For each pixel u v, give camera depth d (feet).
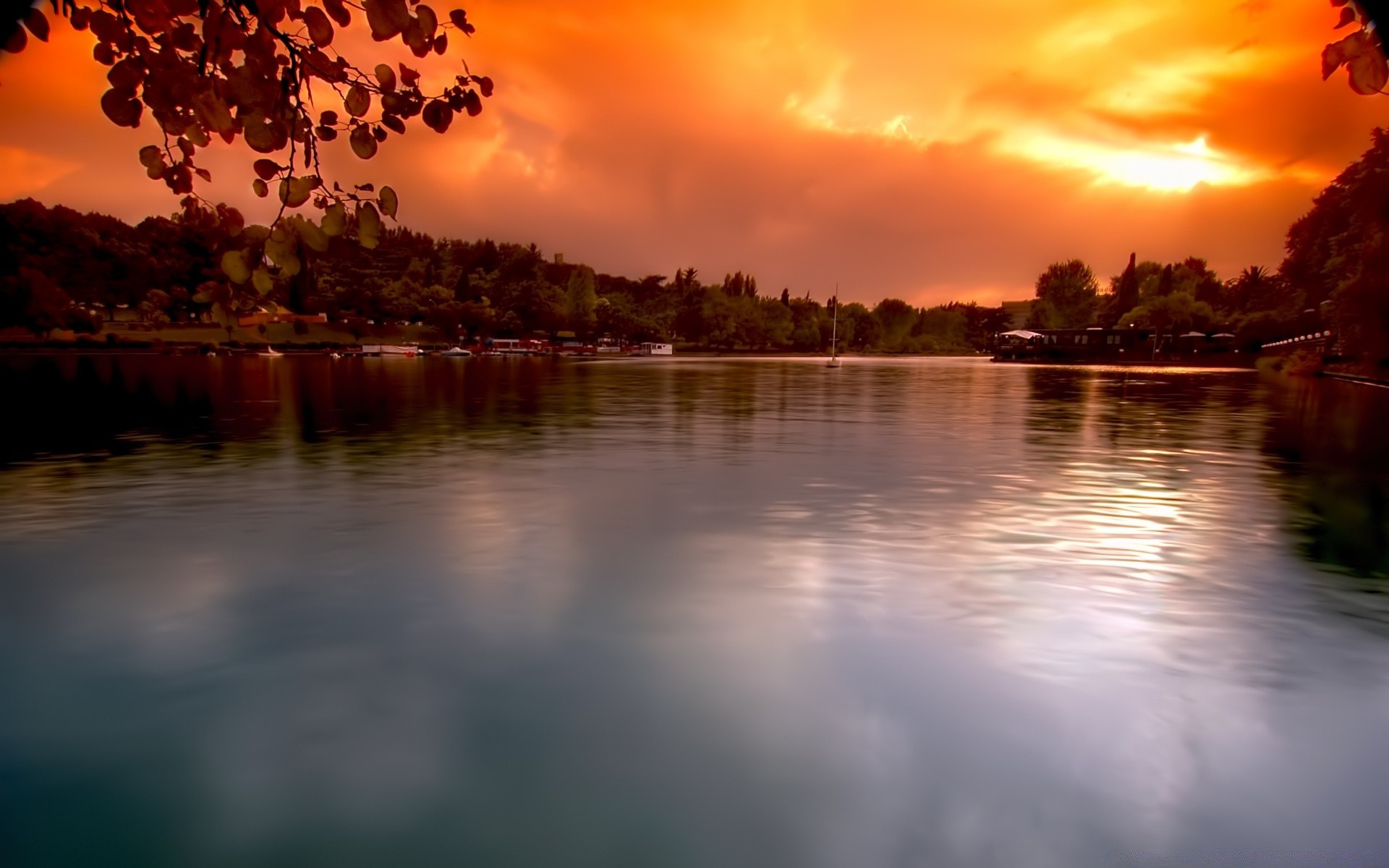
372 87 8.00
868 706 17.22
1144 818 13.35
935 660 19.66
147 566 27.58
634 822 13.24
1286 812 13.53
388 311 385.91
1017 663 19.48
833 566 27.58
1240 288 393.50
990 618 22.53
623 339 465.06
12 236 277.85
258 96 7.55
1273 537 31.81
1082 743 15.71
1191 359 298.97
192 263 278.87
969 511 36.14
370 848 12.67
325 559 28.30
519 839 12.80
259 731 16.29
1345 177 153.79
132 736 16.14
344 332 366.02
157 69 7.38
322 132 7.92
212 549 29.66
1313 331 225.35
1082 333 339.77
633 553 29.09
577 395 110.52
